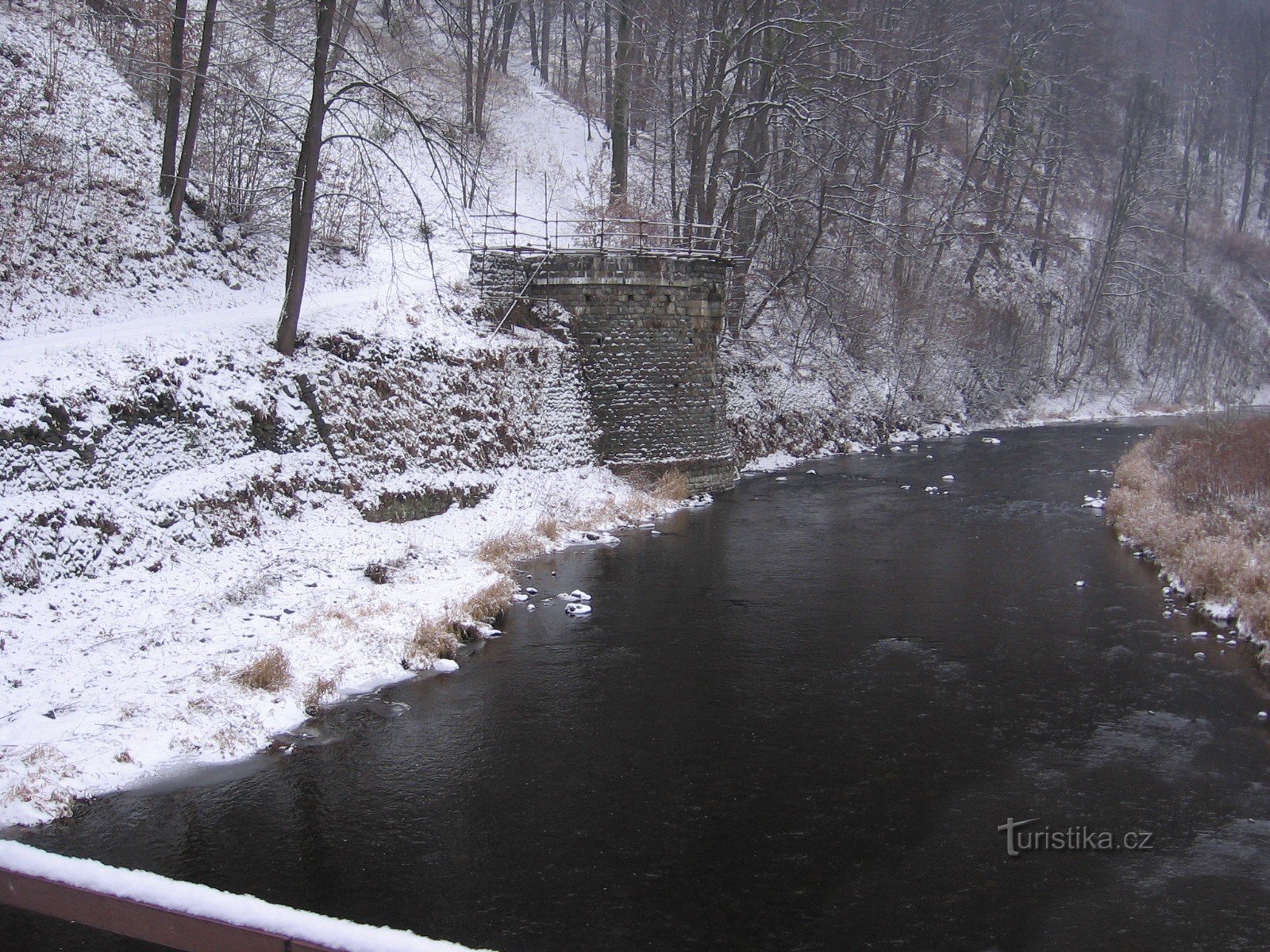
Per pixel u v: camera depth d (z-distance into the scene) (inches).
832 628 647.8
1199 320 2388.0
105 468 623.8
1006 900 353.7
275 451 755.4
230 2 1083.3
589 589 733.3
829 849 387.2
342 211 1111.6
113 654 520.4
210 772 444.5
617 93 1443.2
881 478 1218.6
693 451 1093.8
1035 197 2405.3
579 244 1307.8
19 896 157.8
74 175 865.5
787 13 1584.6
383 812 412.2
